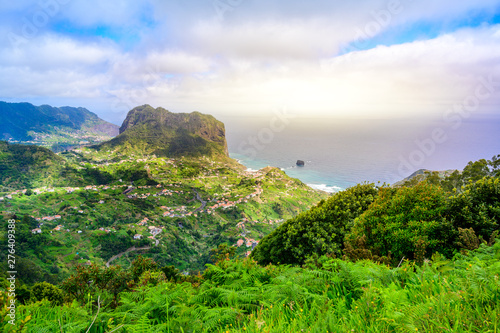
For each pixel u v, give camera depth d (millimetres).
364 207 11531
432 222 6445
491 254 3672
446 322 1816
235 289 3805
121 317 3094
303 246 10820
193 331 2590
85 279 5754
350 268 3426
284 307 2773
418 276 2963
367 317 2238
